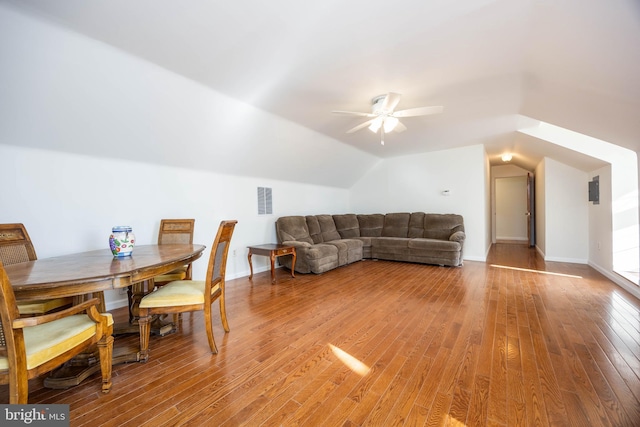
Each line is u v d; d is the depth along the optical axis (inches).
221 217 158.4
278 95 114.8
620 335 86.2
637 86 77.0
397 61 89.0
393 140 192.7
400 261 210.7
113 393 61.6
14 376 44.9
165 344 84.5
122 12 65.9
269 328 95.1
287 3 63.1
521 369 68.7
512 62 89.0
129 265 68.7
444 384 63.4
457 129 168.1
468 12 66.0
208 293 78.5
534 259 213.2
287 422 52.7
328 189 249.0
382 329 93.0
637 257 144.8
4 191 89.7
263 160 168.1
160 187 131.3
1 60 71.8
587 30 64.6
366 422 52.4
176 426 51.9
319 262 169.8
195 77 99.0
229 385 64.2
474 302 117.6
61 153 101.0
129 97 96.3
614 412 53.7
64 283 53.9
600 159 153.6
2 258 74.8
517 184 336.5
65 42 74.6
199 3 63.0
